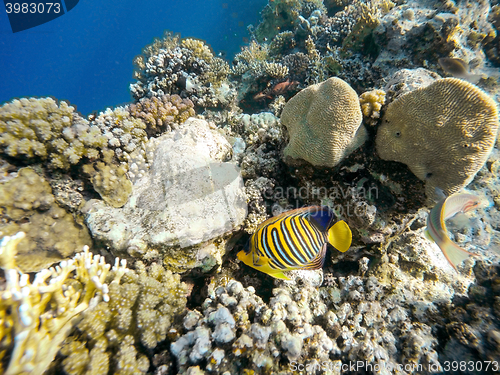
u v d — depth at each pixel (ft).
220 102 4.95
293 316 1.76
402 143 1.91
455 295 2.09
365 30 4.27
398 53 3.84
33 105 2.14
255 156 2.71
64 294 1.47
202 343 1.53
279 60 6.37
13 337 1.22
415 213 2.15
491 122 1.67
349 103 1.85
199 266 2.06
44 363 1.28
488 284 1.99
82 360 1.40
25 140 2.02
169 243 1.94
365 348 1.78
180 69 4.71
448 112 1.73
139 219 2.10
